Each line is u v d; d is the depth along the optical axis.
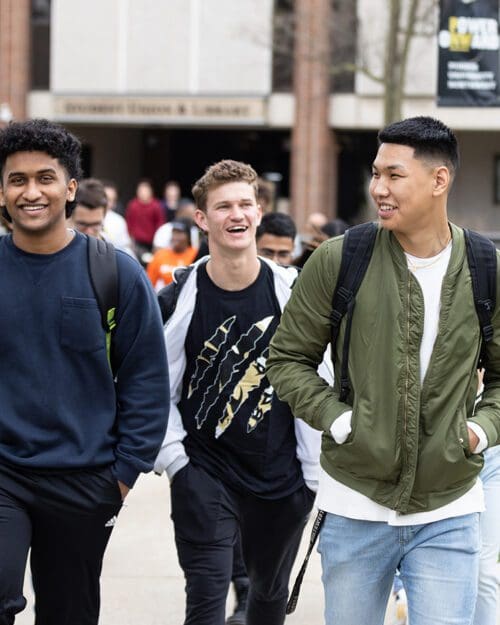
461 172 32.69
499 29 10.37
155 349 4.46
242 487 5.16
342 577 4.18
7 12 31.83
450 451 3.99
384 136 3.99
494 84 10.38
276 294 5.21
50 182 4.27
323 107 30.72
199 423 5.21
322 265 4.14
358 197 32.75
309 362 4.27
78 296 4.31
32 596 6.77
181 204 15.82
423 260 4.04
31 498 4.30
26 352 4.28
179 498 5.16
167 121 31.80
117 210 16.67
